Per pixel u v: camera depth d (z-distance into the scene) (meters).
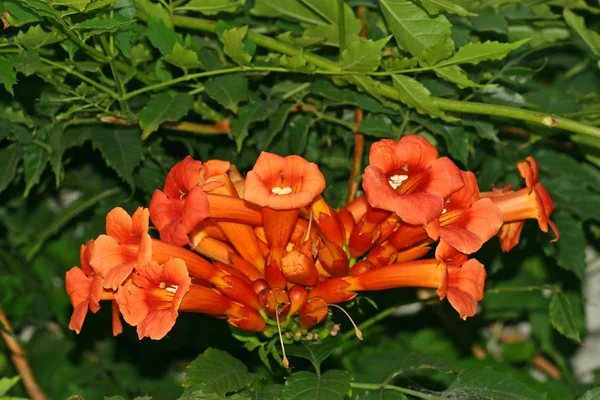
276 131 4.86
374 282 4.04
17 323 6.43
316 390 4.09
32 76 4.92
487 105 4.51
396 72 4.50
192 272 4.00
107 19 4.20
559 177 5.34
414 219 3.66
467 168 4.79
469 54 4.27
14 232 6.43
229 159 5.34
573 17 4.79
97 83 4.66
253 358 6.16
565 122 4.39
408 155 3.86
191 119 5.24
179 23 4.77
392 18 4.40
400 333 6.78
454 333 6.70
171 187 4.05
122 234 3.94
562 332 5.05
